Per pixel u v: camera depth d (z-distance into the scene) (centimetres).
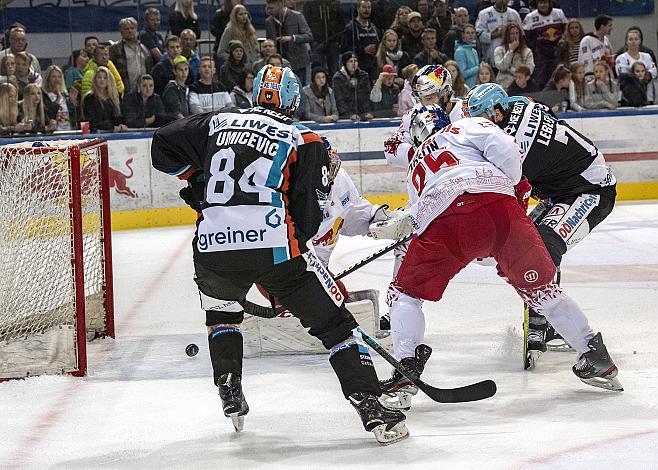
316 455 898
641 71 3059
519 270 1049
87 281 1471
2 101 2753
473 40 3009
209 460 895
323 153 919
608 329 1407
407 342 1038
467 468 839
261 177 909
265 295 1247
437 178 1042
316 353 1331
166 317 1650
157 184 2903
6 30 2856
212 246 912
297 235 920
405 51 2989
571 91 3048
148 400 1122
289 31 2950
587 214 1259
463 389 936
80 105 2850
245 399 1024
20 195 1312
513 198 1051
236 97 2914
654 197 3078
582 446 888
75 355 1248
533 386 1124
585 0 3120
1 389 1178
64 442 965
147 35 2903
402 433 927
